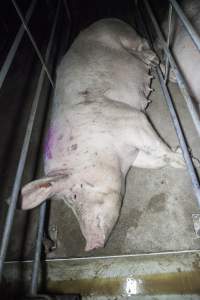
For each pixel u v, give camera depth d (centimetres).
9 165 268
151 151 176
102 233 157
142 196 206
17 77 346
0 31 379
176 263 181
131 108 178
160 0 312
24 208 161
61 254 207
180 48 202
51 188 161
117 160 171
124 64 203
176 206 196
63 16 388
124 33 230
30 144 272
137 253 190
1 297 197
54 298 172
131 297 183
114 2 370
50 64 336
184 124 220
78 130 171
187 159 159
